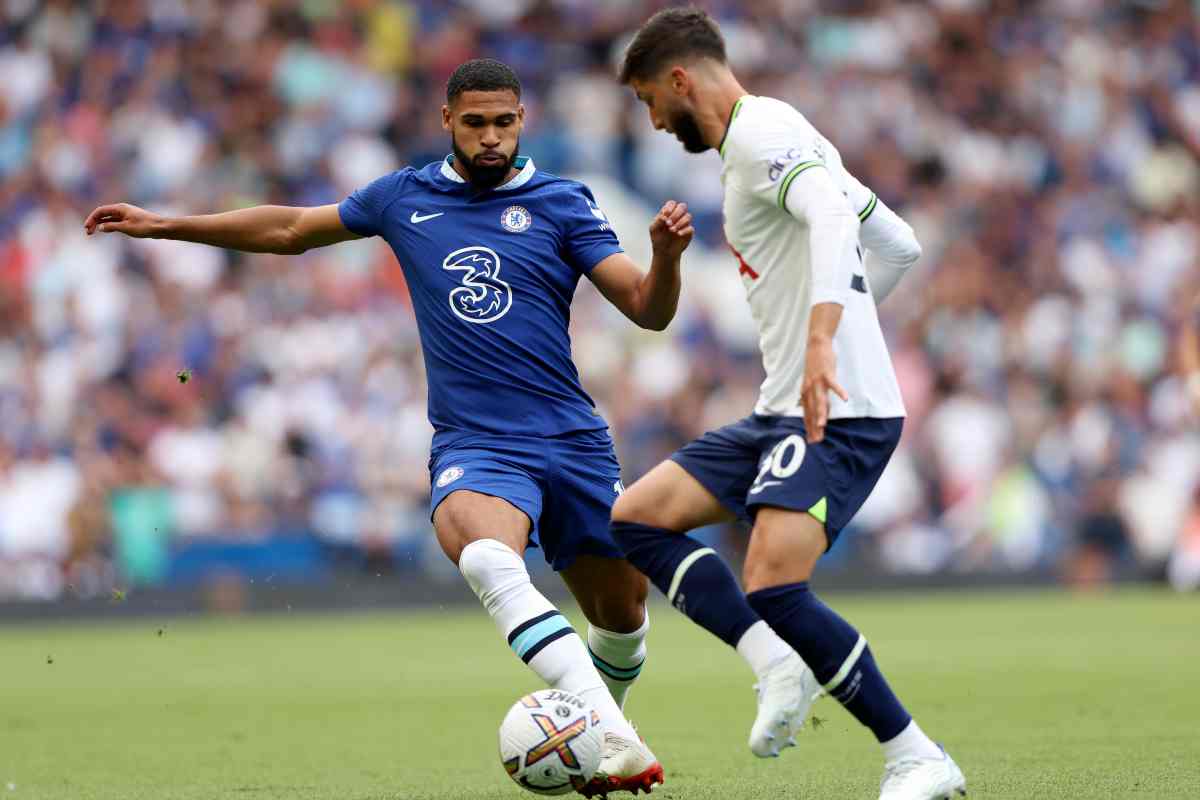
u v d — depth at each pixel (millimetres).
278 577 56000
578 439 18922
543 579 56219
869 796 17422
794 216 15375
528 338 18781
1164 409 71562
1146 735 22281
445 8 76812
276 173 68562
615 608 19375
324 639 47250
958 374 68812
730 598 16172
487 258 18828
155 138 67000
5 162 65312
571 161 74625
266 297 61500
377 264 64000
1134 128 84625
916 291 71000
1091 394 70250
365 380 60750
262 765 21719
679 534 16422
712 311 67938
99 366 58906
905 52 82125
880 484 63594
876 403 15578
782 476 15328
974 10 84312
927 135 79812
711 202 74125
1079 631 43531
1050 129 82438
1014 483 65562
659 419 63125
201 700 31141
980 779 18219
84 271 61219
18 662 41281
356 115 71688
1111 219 80312
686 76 16172
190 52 70062
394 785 19469
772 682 15938
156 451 57125
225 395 59094
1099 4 87062
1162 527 67000
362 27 73812
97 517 54688
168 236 19688
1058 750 20875
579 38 78938
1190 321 35156
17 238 62531
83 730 26516
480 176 18922
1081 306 74562
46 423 57062
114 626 53812
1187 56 87812
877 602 58906
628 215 70375
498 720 26875
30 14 69188
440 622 54125
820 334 14734
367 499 58156
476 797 18281
